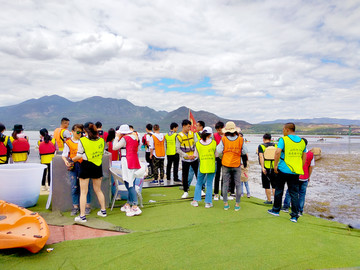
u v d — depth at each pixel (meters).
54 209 5.17
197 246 3.62
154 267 3.01
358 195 8.73
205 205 5.89
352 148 41.53
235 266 3.08
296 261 3.25
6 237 3.17
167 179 8.94
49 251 3.35
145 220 4.81
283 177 5.08
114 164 6.56
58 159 5.16
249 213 5.46
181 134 6.55
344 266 3.14
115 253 3.34
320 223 5.12
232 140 5.51
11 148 6.32
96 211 5.38
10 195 5.17
